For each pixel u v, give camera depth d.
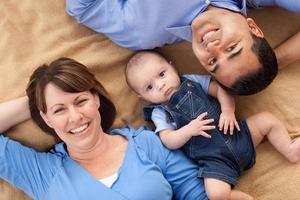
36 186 1.37
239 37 1.30
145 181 1.32
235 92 1.39
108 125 1.50
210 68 1.35
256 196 1.46
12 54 1.52
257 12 1.52
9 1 1.57
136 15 1.43
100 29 1.53
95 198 1.30
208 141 1.42
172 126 1.46
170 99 1.45
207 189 1.38
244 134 1.44
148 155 1.40
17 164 1.37
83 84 1.30
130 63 1.48
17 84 1.48
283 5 1.43
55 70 1.30
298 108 1.49
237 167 1.43
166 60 1.50
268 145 1.50
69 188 1.31
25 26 1.55
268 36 1.52
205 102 1.44
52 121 1.31
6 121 1.40
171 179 1.42
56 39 1.55
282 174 1.46
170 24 1.42
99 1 1.48
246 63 1.30
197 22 1.35
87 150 1.37
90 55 1.54
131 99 1.54
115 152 1.40
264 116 1.45
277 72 1.41
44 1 1.57
